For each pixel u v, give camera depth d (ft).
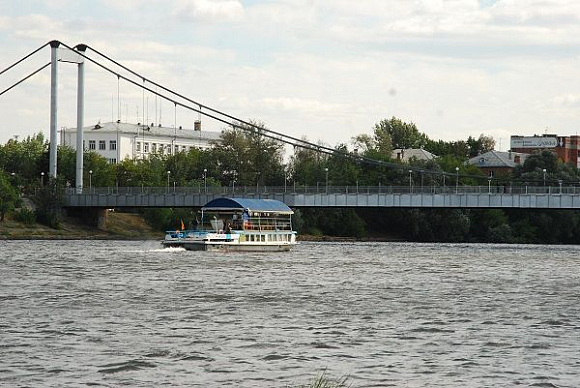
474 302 300.61
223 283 351.46
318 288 339.77
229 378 179.22
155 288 327.67
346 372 185.47
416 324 246.27
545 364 195.11
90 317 249.55
